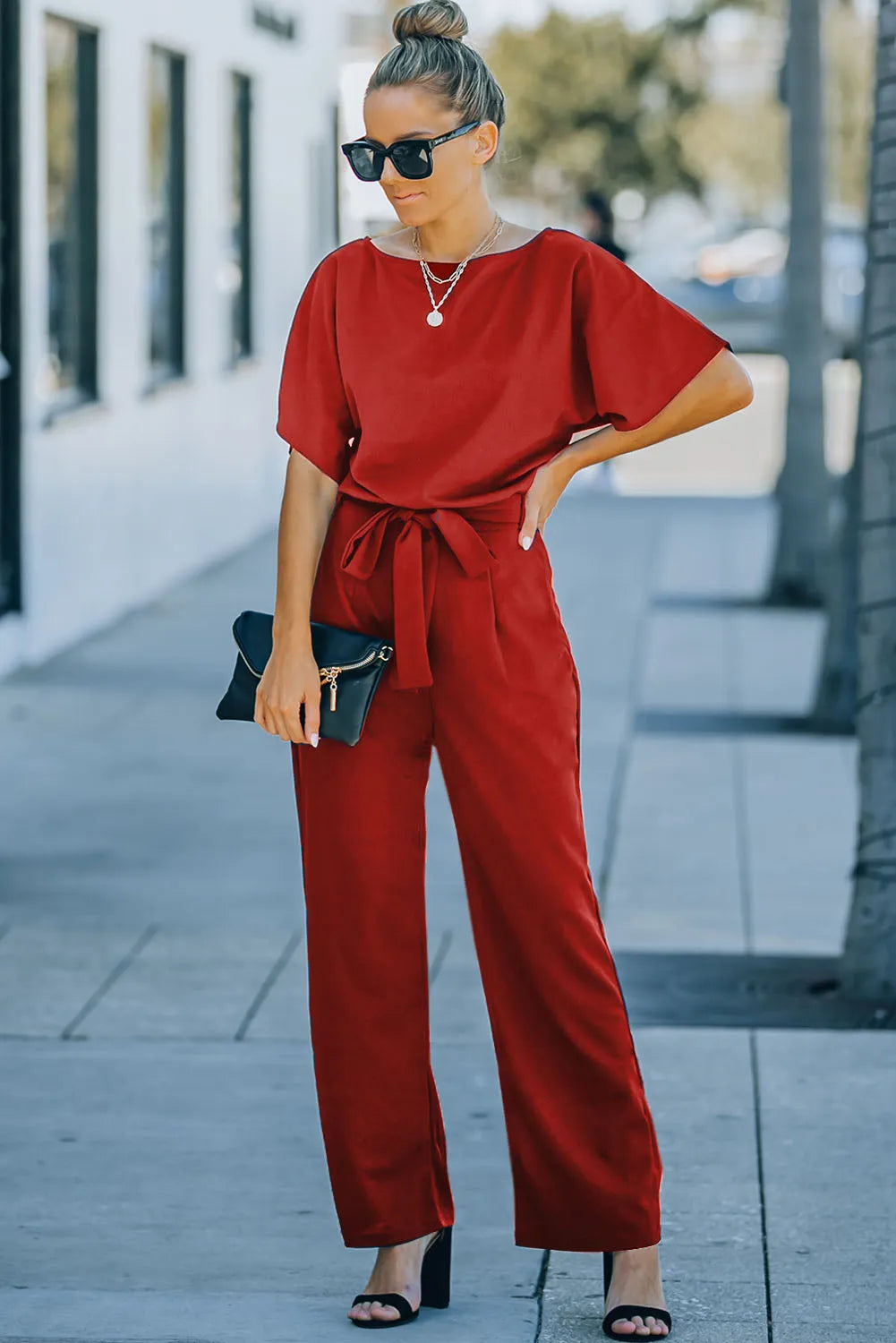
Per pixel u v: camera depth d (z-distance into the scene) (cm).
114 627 1220
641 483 2006
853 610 964
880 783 576
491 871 353
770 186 5359
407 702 354
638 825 786
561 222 5400
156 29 1295
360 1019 362
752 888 698
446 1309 381
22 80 1030
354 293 349
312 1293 390
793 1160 457
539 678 349
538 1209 362
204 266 1457
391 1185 368
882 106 575
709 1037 541
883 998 577
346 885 358
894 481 575
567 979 353
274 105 1670
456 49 340
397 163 335
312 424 352
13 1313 379
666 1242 412
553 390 345
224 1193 439
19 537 1071
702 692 1050
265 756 899
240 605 1305
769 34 5916
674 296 3070
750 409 2645
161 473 1347
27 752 898
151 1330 372
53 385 1144
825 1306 383
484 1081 509
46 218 1113
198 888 693
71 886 693
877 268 575
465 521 345
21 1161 456
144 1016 558
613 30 5244
